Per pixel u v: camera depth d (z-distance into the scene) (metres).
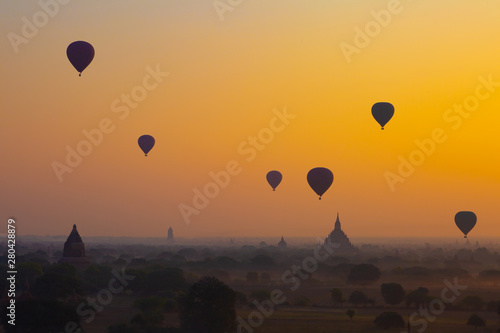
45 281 155.12
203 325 111.81
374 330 122.94
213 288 113.19
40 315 105.06
